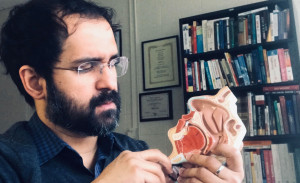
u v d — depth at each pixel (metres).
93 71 0.83
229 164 0.71
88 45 0.82
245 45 2.00
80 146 0.90
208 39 2.13
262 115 1.91
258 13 2.00
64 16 0.83
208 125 0.79
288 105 1.86
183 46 2.21
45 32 0.83
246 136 1.92
